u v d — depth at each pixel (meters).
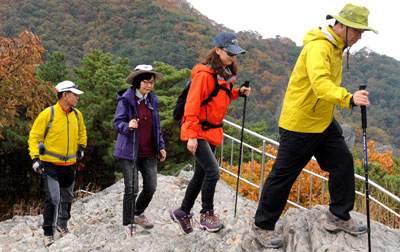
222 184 6.43
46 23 117.81
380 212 6.13
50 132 4.51
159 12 137.88
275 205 2.93
